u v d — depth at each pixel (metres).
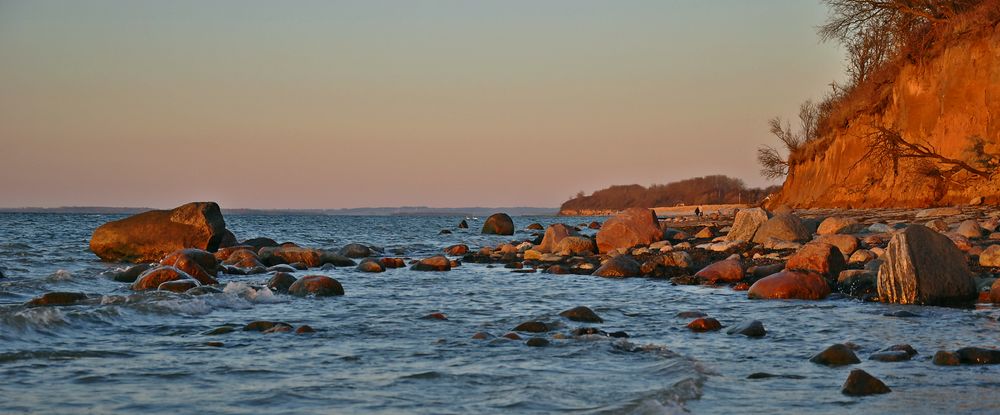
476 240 40.34
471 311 12.51
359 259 25.20
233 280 17.50
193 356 8.45
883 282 13.16
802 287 13.74
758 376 7.41
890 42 42.50
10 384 6.96
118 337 9.57
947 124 35.19
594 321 11.20
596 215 173.38
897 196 36.94
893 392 6.77
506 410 6.23
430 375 7.51
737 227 23.23
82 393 6.73
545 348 8.89
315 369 7.82
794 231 22.20
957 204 32.84
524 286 16.50
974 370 7.66
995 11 33.53
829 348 8.19
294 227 66.62
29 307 11.60
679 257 19.23
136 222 23.16
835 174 45.59
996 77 33.44
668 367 7.82
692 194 148.62
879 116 41.12
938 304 12.55
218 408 6.29
